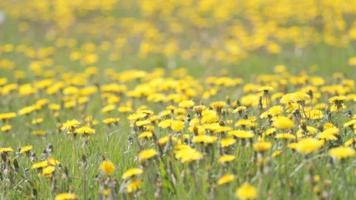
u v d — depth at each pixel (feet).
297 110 19.16
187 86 28.76
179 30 64.85
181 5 77.36
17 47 57.57
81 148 19.72
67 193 15.87
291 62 48.67
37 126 28.68
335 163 15.29
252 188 12.55
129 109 25.23
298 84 30.53
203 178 14.84
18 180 18.62
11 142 25.55
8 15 76.02
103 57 53.78
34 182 18.20
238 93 32.14
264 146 14.58
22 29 68.39
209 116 18.02
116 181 15.85
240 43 55.52
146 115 20.47
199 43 60.54
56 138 23.43
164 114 20.61
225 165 15.38
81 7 77.61
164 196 15.64
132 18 71.87
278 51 51.26
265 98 22.26
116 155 18.88
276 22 65.16
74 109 30.48
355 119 18.48
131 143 19.60
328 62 47.70
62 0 80.89
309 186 14.24
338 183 14.83
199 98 29.63
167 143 16.51
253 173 15.46
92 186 17.03
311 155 15.93
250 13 69.36
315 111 19.62
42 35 66.90
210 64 48.96
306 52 52.65
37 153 21.29
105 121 23.03
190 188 15.38
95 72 40.73
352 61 40.52
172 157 16.11
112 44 61.31
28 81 42.93
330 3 69.15
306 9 68.08
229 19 69.05
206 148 15.80
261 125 19.79
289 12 66.95
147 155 15.33
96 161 18.70
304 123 17.58
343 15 66.80
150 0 78.59
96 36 65.21
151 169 15.75
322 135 16.44
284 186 14.67
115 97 29.19
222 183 13.85
